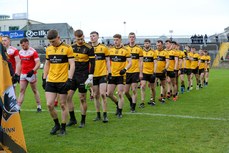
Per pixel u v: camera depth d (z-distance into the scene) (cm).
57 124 1224
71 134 1206
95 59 1380
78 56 1307
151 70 1861
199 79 3011
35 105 1950
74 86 1320
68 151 996
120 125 1349
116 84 1538
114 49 1535
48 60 1196
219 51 7506
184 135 1172
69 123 1352
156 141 1095
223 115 1558
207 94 2467
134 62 1652
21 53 1591
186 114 1591
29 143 1089
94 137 1158
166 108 1788
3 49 759
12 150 749
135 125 1347
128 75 1645
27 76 1594
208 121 1416
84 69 1319
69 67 1203
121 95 1523
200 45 6900
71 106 1348
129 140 1110
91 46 1310
